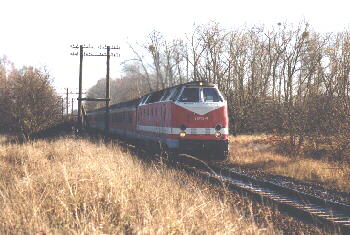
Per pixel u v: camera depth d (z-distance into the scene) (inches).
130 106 1135.6
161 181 410.9
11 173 467.2
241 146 978.1
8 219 271.6
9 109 1369.3
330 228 304.2
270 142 832.9
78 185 340.5
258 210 356.8
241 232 266.2
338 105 656.4
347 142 605.0
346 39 811.4
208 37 1643.7
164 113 735.7
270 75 1636.3
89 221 263.4
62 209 291.1
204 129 681.0
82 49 1712.6
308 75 1282.0
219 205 347.9
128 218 277.9
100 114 1839.3
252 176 559.5
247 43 1667.1
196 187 430.0
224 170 596.7
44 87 1400.1
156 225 247.6
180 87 701.3
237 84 1611.7
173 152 696.4
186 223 262.1
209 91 697.6
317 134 746.2
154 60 2062.0
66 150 675.4
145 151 882.1
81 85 1718.8
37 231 250.8
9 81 1413.6
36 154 629.6
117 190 323.9
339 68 745.6
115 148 768.9
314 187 489.1
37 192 332.5
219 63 1644.9
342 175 540.7
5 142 1142.3
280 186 450.9
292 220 327.9
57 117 1469.0
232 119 1583.4
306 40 1579.7
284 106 836.6
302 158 722.8
